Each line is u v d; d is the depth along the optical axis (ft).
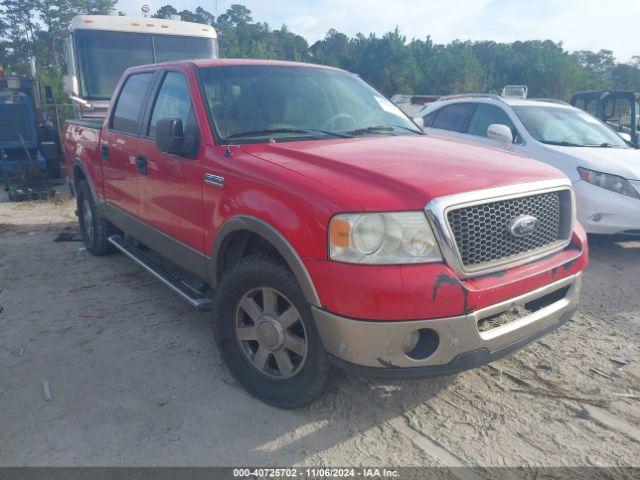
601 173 19.88
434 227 8.86
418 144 12.39
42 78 83.92
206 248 12.11
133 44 34.19
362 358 8.93
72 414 10.64
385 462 9.36
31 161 37.68
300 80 14.51
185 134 12.89
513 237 9.91
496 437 10.04
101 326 14.49
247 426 10.28
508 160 11.48
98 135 18.04
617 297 16.70
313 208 9.21
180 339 13.75
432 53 173.78
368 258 8.79
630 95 36.78
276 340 10.41
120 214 16.90
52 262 19.88
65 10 205.77
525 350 13.26
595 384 11.82
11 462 9.30
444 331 8.86
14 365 12.50
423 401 11.12
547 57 182.60
